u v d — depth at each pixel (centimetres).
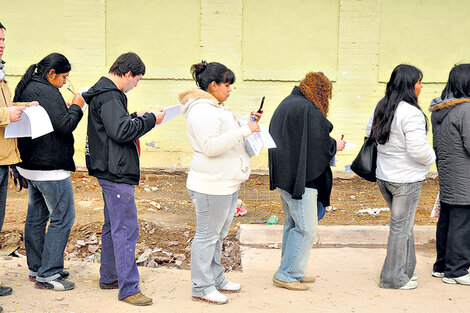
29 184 429
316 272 496
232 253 573
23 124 383
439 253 486
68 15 950
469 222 458
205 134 385
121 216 401
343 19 948
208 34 955
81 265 500
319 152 419
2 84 392
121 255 404
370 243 596
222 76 397
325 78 436
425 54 952
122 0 952
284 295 436
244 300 423
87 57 959
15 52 953
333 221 672
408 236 452
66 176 423
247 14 955
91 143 401
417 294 442
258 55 962
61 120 404
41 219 440
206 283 415
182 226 653
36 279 434
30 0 945
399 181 438
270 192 866
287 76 959
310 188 431
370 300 427
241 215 707
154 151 983
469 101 448
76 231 621
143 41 960
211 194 396
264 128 403
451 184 455
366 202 801
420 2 943
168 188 886
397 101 433
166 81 969
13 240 587
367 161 462
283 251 466
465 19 943
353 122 969
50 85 412
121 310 395
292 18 955
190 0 952
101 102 389
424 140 424
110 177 395
